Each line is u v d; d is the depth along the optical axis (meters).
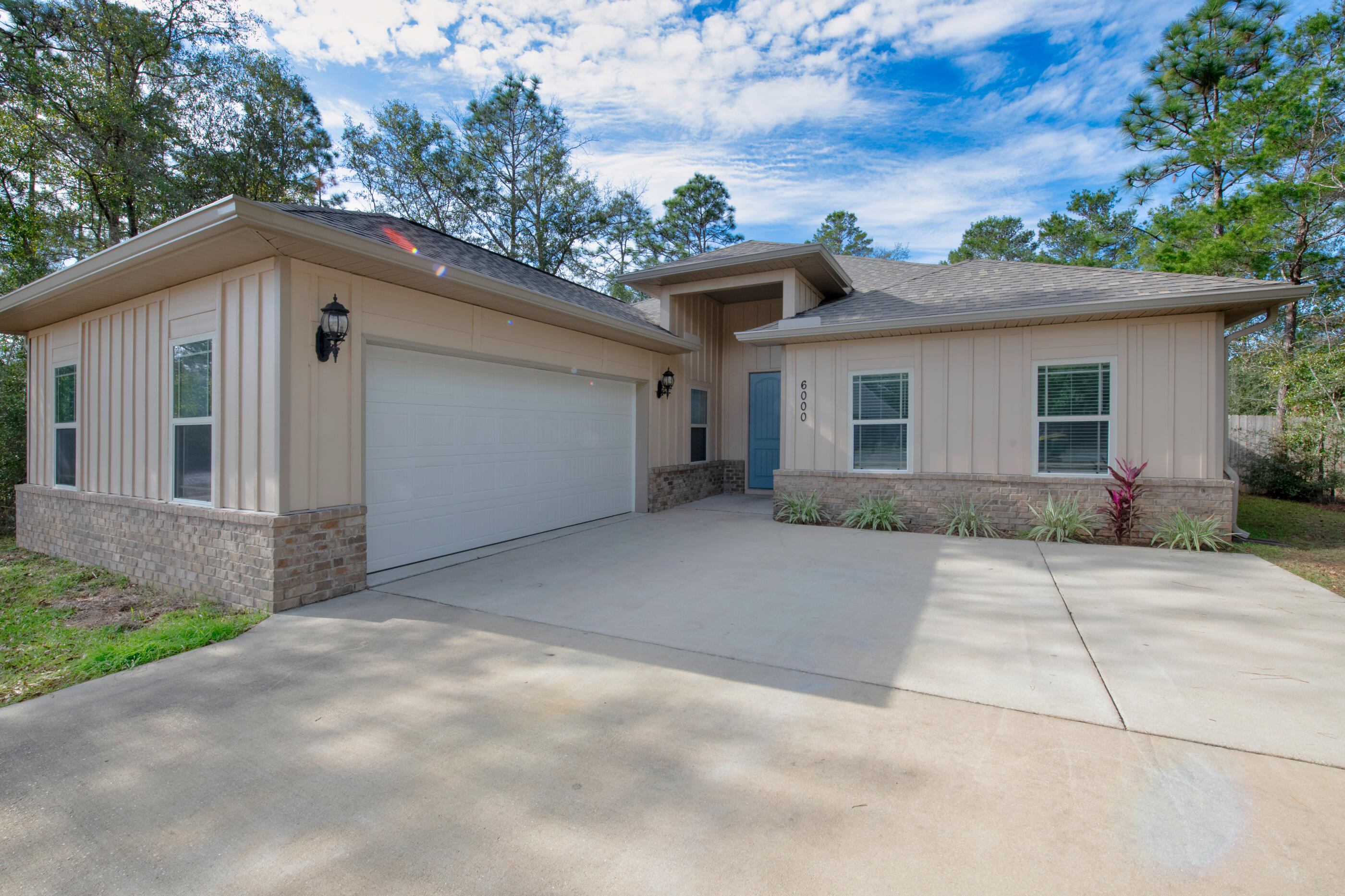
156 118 14.08
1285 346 13.36
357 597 5.37
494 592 5.55
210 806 2.42
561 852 2.13
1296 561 6.68
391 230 6.82
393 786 2.55
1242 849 2.09
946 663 3.85
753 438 13.41
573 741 2.91
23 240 12.27
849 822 2.27
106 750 2.86
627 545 7.70
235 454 5.30
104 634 4.61
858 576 6.11
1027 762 2.68
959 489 8.77
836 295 12.15
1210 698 3.29
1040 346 8.38
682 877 2.00
